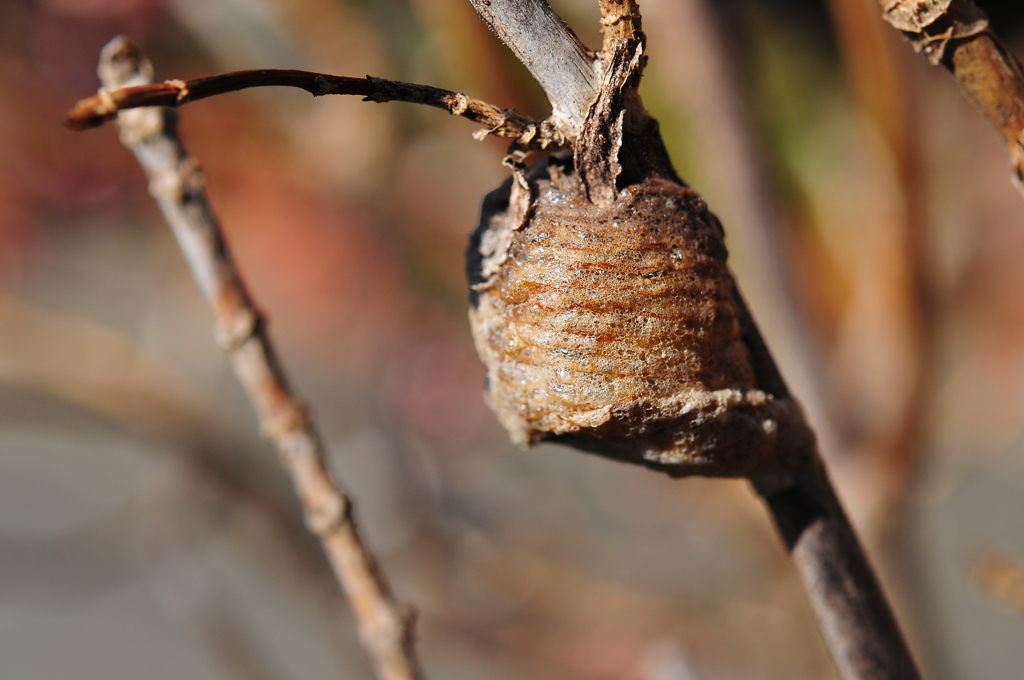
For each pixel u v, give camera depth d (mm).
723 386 285
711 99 446
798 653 636
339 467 710
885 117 426
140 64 311
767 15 567
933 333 461
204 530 591
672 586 688
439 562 686
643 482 775
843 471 486
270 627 842
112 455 1297
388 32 531
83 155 633
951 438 659
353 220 658
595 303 282
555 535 733
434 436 760
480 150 554
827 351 544
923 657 496
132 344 566
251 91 580
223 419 601
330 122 580
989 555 352
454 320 746
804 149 562
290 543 592
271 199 644
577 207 284
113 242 701
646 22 466
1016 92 281
